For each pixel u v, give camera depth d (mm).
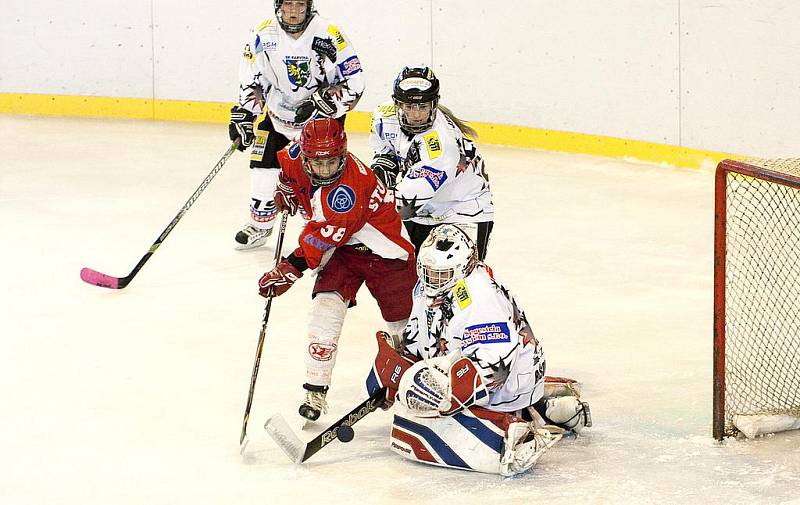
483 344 8070
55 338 11875
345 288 9711
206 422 9609
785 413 9344
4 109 25734
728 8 19641
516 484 8234
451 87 23688
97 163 21516
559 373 10867
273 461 8781
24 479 8414
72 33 25453
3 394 10234
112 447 9039
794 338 11234
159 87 25531
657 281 14273
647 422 9547
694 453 8828
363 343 11852
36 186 19578
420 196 10219
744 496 7965
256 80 14812
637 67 21266
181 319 12602
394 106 10562
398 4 23609
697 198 18953
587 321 12594
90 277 13539
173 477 8453
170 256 15391
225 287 13930
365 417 9773
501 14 22797
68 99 25672
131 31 25344
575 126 22453
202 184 14242
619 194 19359
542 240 16469
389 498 8008
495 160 22203
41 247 15641
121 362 11156
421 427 8516
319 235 9188
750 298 12445
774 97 19281
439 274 8125
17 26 25516
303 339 11953
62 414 9758
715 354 8992
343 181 9055
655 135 21281
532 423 8586
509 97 23156
